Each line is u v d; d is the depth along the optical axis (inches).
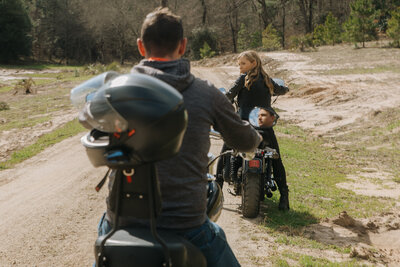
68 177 324.2
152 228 73.9
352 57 1455.5
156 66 81.7
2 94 1169.4
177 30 84.0
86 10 3580.2
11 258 181.9
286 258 181.9
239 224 222.1
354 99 840.9
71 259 182.2
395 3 2253.9
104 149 73.4
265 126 225.3
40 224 223.3
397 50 1530.5
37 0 3961.6
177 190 78.8
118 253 73.2
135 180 75.5
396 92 867.4
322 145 537.0
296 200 277.0
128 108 70.0
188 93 81.6
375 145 544.1
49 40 3801.7
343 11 3068.4
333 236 216.1
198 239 81.4
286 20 3452.3
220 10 3353.8
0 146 460.8
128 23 3420.3
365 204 283.1
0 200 270.5
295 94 975.6
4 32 3223.4
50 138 493.4
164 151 72.9
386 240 217.2
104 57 3836.1
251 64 228.1
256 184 224.8
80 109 83.5
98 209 250.4
